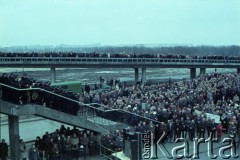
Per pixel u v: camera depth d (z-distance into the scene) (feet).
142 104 106.93
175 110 96.02
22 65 212.64
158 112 95.40
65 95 84.79
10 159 79.61
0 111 74.38
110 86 205.26
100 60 231.50
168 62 255.50
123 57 242.58
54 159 76.79
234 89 134.82
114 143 78.18
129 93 138.00
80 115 95.91
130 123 95.55
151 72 477.77
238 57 287.48
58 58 220.43
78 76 382.01
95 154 80.94
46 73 397.60
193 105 116.06
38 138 79.92
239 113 94.38
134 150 67.05
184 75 422.00
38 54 218.38
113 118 98.68
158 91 138.10
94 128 88.79
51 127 127.95
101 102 110.83
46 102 81.87
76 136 79.25
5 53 208.44
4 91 78.02
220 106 109.09
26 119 130.82
